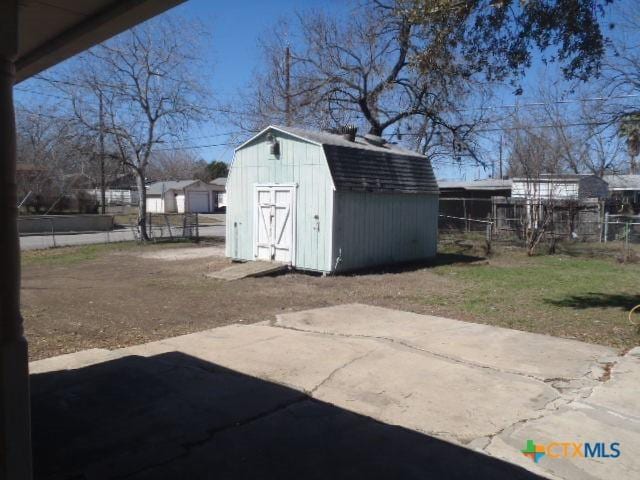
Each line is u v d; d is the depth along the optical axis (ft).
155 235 90.53
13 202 7.11
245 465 11.83
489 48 29.63
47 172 92.89
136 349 21.16
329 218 43.62
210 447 12.67
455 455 12.39
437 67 34.50
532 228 62.49
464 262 55.11
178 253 64.08
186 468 11.68
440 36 29.63
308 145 44.70
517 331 24.31
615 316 28.32
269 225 48.01
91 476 11.30
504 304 31.86
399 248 52.03
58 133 73.72
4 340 7.06
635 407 15.35
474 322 26.58
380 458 12.19
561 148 96.53
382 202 49.16
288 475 11.41
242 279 41.91
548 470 11.79
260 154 48.49
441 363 19.24
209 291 36.60
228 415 14.53
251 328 24.84
